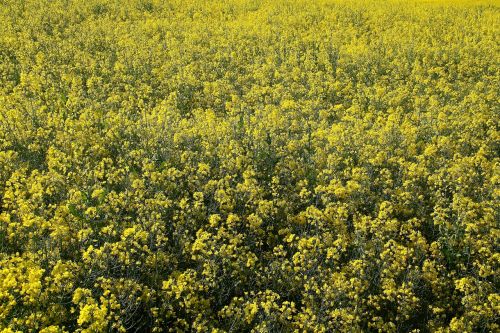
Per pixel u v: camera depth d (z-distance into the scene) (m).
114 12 28.75
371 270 7.74
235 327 6.46
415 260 8.25
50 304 6.03
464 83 18.22
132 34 23.48
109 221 8.05
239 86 18.00
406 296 6.86
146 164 9.91
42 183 9.21
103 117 13.08
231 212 8.86
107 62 18.14
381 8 33.56
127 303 6.45
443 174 11.12
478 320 6.74
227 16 31.17
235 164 10.61
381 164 11.41
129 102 15.01
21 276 5.86
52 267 6.74
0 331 5.20
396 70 19.75
